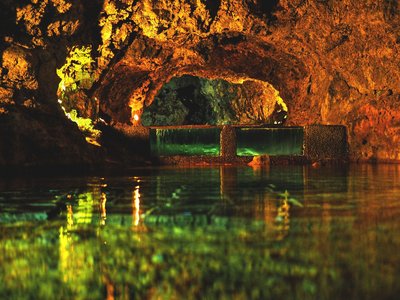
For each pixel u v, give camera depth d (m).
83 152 13.40
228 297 2.52
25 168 11.67
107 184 8.59
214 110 33.25
